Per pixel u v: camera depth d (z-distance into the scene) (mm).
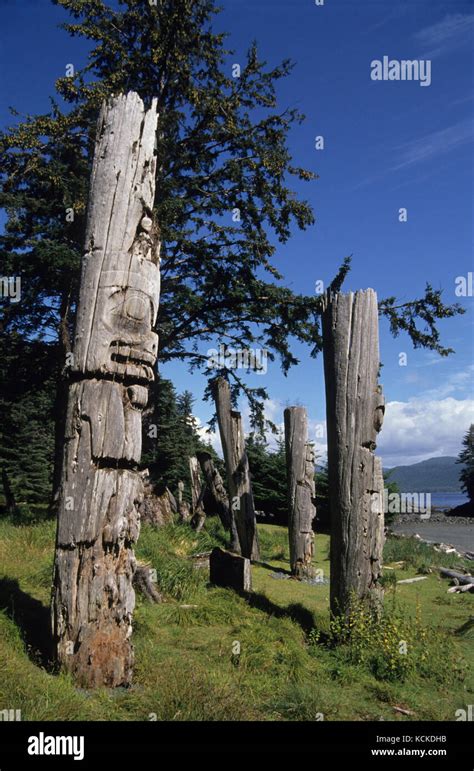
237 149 20828
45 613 6371
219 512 17469
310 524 12422
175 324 22250
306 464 12695
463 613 9344
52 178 17172
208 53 19922
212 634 6695
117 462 5230
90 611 4906
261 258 20875
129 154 5590
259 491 28594
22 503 30562
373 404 7156
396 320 19547
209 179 20797
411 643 6512
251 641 6289
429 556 16875
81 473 5117
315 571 11883
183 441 33188
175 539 12562
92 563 4984
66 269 16703
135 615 6805
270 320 22391
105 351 5301
